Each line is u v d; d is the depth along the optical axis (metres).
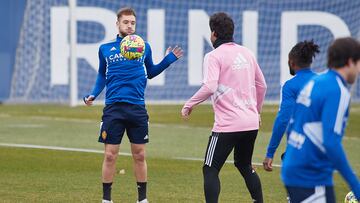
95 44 73.69
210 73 23.78
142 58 26.53
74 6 70.31
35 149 42.62
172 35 75.25
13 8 73.81
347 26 77.25
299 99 17.59
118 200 28.67
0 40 73.81
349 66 16.94
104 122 26.41
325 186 17.42
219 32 24.36
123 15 26.64
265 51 76.38
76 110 67.56
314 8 77.06
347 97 16.83
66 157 39.75
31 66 74.00
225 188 31.20
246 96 24.14
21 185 31.44
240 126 23.89
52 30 73.38
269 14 76.50
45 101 74.00
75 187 31.08
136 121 26.52
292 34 76.56
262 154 41.72
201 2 75.31
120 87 26.27
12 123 56.66
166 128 54.19
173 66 75.12
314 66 76.94
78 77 73.69
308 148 17.31
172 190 30.66
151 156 40.50
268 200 28.83
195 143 46.22
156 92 74.94
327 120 16.73
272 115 63.41
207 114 64.25
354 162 39.25
